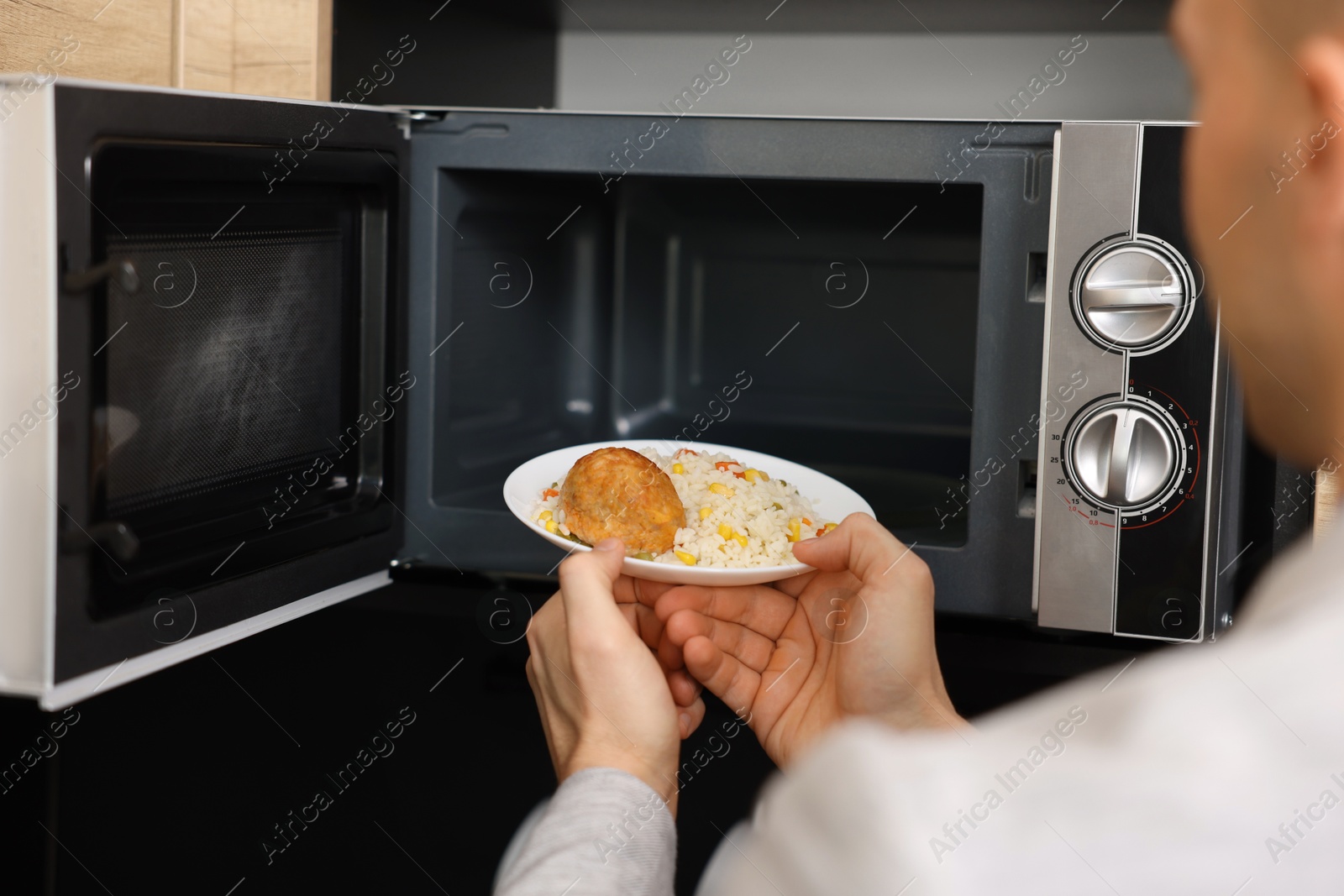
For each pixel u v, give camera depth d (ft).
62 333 1.82
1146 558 2.52
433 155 2.95
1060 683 2.54
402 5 3.33
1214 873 0.79
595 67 4.30
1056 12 3.60
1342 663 0.81
